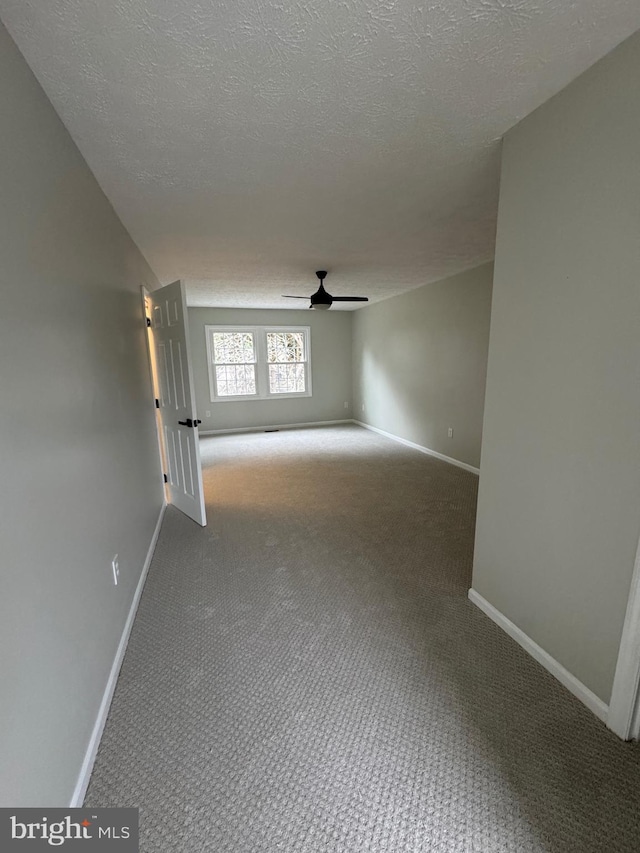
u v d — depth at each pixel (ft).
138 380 8.98
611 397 4.22
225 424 23.49
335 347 25.40
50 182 4.24
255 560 8.62
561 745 4.37
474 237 9.93
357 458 17.33
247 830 3.62
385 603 7.03
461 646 5.94
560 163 4.60
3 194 3.14
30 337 3.48
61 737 3.60
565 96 4.46
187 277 14.28
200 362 22.44
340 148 5.67
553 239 4.79
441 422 16.89
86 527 4.66
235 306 22.15
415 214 8.34
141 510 8.25
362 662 5.66
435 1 3.32
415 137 5.45
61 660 3.71
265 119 4.93
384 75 4.18
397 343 19.94
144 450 9.12
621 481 4.19
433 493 12.77
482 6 3.38
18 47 3.55
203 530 10.21
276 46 3.73
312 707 4.93
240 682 5.34
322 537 9.71
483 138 5.51
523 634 5.85
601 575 4.51
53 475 3.78
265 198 7.36
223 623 6.55
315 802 3.84
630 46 3.74
